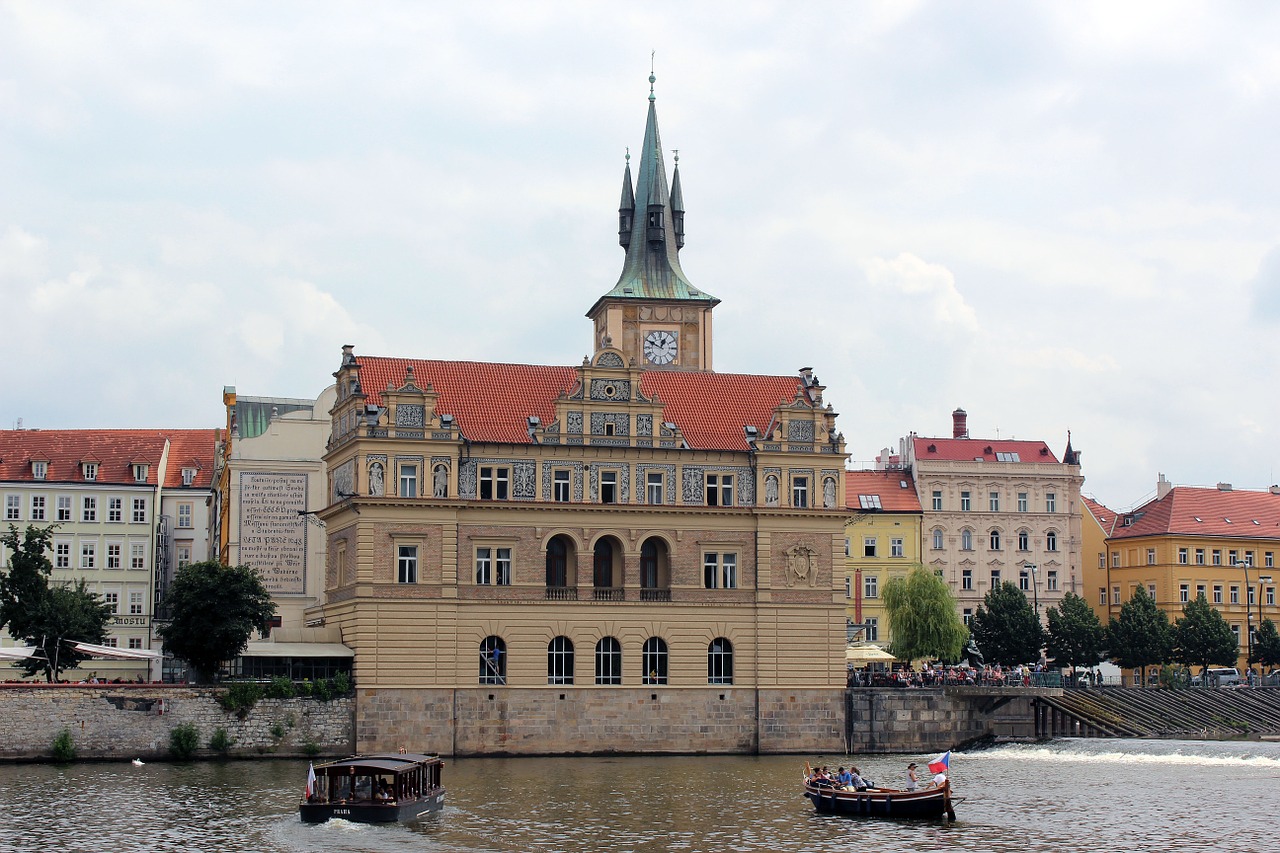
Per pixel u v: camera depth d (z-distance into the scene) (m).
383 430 116.56
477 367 124.75
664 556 122.62
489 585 117.56
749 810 87.69
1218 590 190.12
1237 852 75.62
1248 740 126.56
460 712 115.94
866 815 85.62
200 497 170.50
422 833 79.06
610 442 121.81
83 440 160.50
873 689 123.56
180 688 110.56
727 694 121.06
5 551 154.62
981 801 92.25
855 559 172.88
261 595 116.50
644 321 153.50
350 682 114.62
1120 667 171.62
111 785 95.44
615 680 119.44
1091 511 199.25
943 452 180.00
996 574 175.88
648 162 156.25
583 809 87.56
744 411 127.44
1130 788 98.19
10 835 77.44
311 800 82.75
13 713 107.44
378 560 115.31
